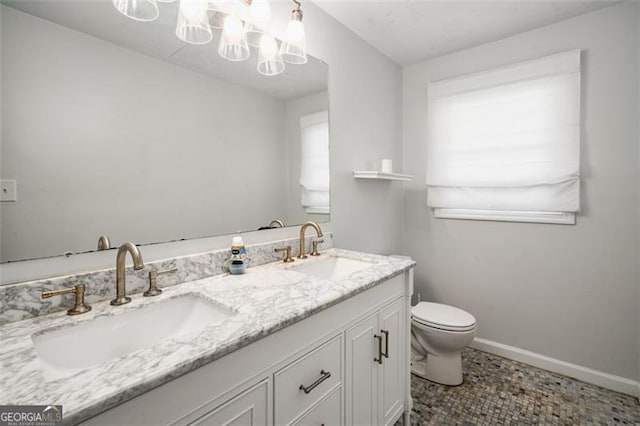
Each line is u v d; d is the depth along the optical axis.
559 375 2.05
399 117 2.69
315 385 0.98
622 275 1.87
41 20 0.90
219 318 1.00
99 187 1.02
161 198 1.18
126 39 1.07
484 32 2.13
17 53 0.86
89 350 0.87
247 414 0.79
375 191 2.38
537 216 2.17
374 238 2.38
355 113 2.14
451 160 2.43
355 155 2.15
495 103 2.22
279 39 1.59
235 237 1.38
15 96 0.86
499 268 2.31
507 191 2.20
